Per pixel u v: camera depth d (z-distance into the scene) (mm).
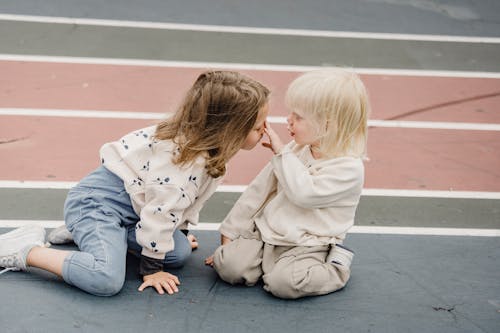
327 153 3406
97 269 3281
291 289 3357
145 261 3428
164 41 6590
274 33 6945
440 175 4797
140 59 6215
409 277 3668
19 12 6938
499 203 4500
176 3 7484
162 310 3270
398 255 3875
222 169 3430
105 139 4941
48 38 6461
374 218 4250
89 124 5125
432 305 3438
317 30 7082
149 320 3189
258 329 3180
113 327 3125
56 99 5438
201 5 7484
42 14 6938
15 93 5469
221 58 6340
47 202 4184
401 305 3426
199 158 3332
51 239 3738
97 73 5902
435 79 6238
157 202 3311
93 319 3170
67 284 3420
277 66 6258
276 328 3197
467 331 3250
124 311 3240
